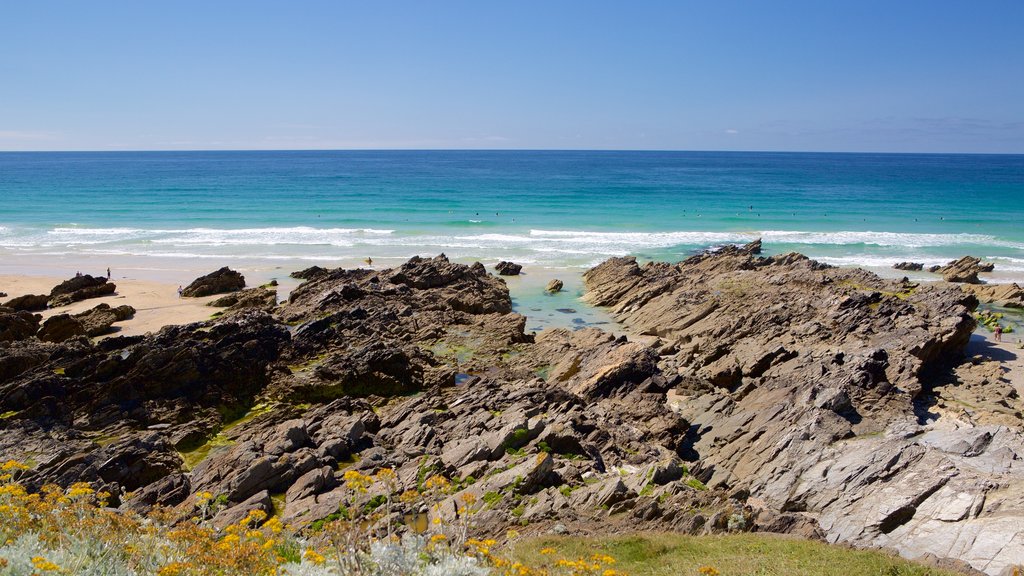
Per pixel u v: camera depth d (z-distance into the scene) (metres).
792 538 20.34
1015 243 91.62
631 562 18.22
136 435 31.22
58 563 9.78
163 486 25.72
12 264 75.44
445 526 15.51
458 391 37.97
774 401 34.25
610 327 55.56
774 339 45.59
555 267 76.81
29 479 25.14
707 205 128.00
